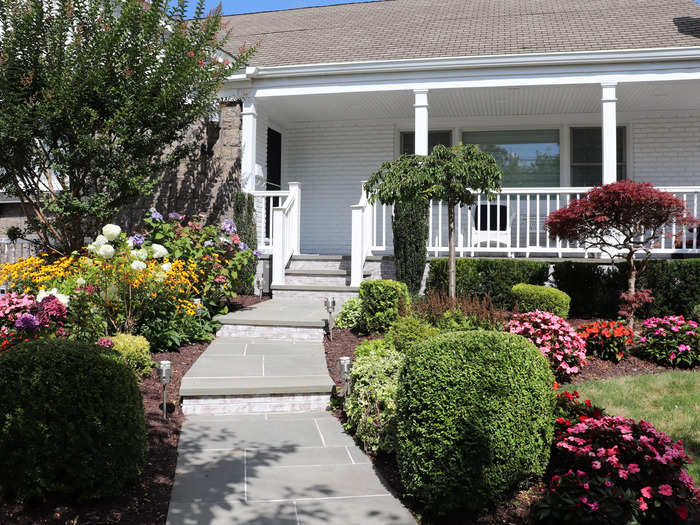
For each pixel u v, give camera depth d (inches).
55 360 120.1
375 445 158.6
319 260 380.8
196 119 335.9
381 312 272.1
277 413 195.6
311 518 121.7
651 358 240.2
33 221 323.6
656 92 380.5
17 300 229.1
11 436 116.6
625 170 444.5
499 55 351.3
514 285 323.3
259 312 299.4
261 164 418.3
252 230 372.2
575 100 405.4
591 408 145.9
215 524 117.7
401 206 335.0
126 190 311.0
